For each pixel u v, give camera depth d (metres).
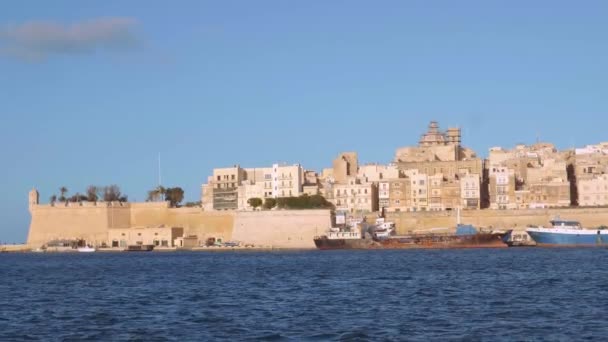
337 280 149.50
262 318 96.06
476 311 98.88
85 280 163.88
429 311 99.75
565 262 193.00
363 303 109.38
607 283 131.38
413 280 146.50
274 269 189.00
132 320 96.31
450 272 165.62
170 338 83.50
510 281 139.75
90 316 100.50
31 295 130.00
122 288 141.12
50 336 85.75
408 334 83.44
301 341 80.50
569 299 108.94
